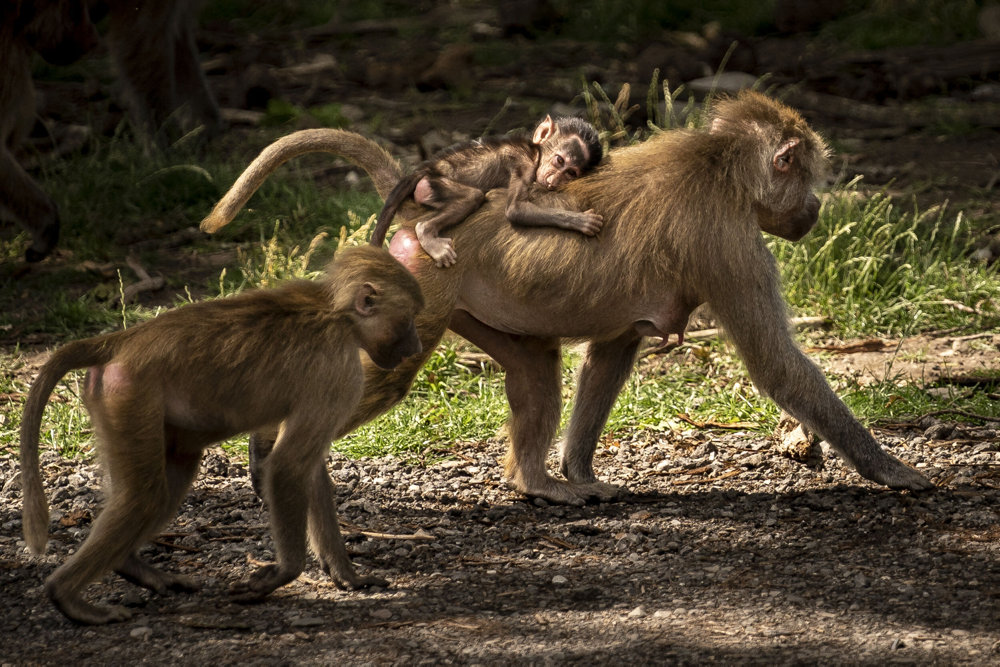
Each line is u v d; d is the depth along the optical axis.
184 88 21.61
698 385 13.62
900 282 16.02
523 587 8.79
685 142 10.16
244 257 17.39
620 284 9.96
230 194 10.35
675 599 8.47
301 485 8.10
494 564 9.29
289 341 8.02
